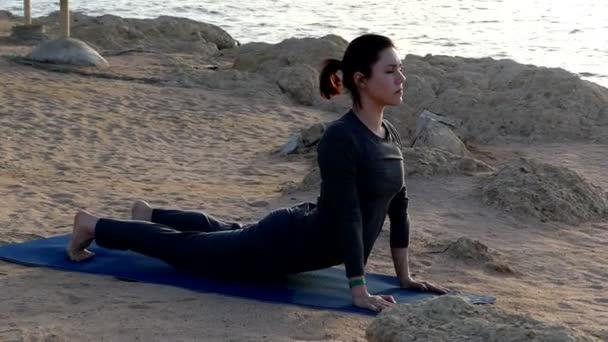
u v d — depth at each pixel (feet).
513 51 102.06
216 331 17.95
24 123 45.83
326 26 125.49
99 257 22.43
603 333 18.71
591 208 30.30
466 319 16.33
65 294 20.03
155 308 19.21
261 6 152.15
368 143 19.27
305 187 32.24
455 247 24.85
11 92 53.36
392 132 20.13
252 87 59.36
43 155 39.91
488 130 49.26
